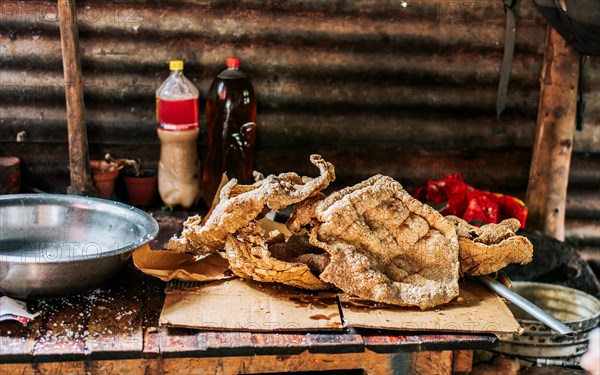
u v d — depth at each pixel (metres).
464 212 2.90
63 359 2.21
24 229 2.53
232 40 2.94
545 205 3.10
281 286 2.44
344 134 3.04
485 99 3.07
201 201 3.00
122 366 2.28
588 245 3.22
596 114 3.12
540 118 3.08
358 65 3.00
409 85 3.03
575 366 2.69
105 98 2.94
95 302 2.37
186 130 2.86
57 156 2.96
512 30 3.01
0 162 2.87
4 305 2.28
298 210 2.42
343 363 2.35
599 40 2.94
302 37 2.96
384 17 2.97
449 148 3.10
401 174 3.09
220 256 2.54
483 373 2.64
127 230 2.50
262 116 3.00
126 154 2.99
